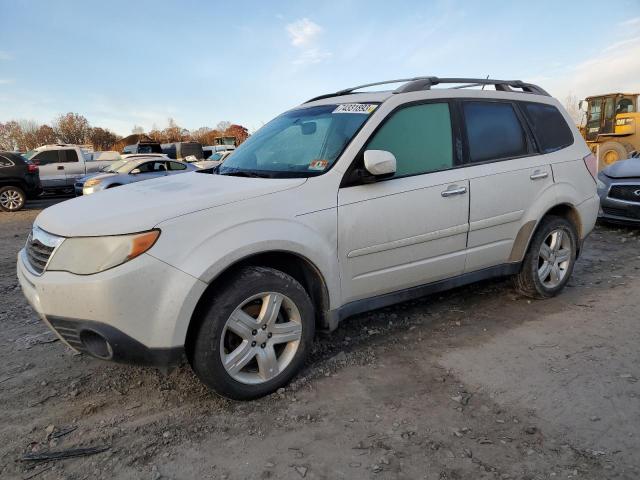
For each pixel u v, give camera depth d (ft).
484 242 12.98
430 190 11.72
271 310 9.61
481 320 13.55
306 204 10.11
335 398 9.76
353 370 10.86
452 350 11.77
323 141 11.59
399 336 12.61
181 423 9.05
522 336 12.44
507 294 15.47
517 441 8.29
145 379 10.69
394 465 7.79
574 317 13.56
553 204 14.08
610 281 16.76
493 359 11.25
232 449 8.29
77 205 10.07
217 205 9.29
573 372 10.52
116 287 8.24
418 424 8.84
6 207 47.19
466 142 12.73
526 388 9.95
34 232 9.84
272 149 12.36
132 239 8.41
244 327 9.37
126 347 8.50
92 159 66.39
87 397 10.04
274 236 9.45
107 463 8.01
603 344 11.80
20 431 8.93
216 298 9.02
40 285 8.69
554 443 8.21
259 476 7.63
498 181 12.96
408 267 11.69
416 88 12.30
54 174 57.88
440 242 12.10
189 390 10.19
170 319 8.55
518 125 13.99
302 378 10.47
